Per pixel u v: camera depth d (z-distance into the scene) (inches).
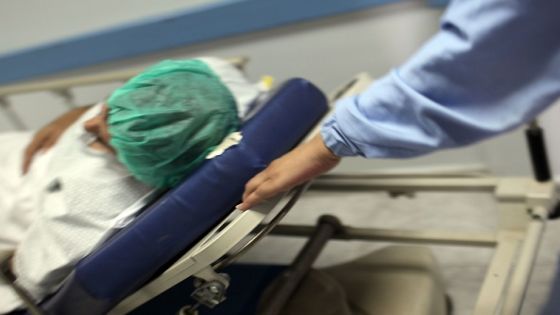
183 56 75.7
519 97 24.0
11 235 50.1
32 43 80.4
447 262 61.7
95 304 36.7
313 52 71.8
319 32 69.9
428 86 25.2
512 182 44.5
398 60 69.6
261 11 68.5
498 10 22.2
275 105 40.5
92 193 39.2
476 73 23.8
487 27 22.5
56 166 43.1
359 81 48.7
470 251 62.3
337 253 68.2
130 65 78.0
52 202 40.4
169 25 72.3
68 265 38.4
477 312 37.0
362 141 28.6
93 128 39.7
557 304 34.5
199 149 37.2
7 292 44.3
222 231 35.1
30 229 40.8
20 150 58.0
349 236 53.2
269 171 33.6
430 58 24.5
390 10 66.1
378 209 74.8
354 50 70.3
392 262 53.3
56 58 79.3
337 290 49.0
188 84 37.4
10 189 54.1
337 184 54.2
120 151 36.9
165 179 38.1
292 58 73.0
